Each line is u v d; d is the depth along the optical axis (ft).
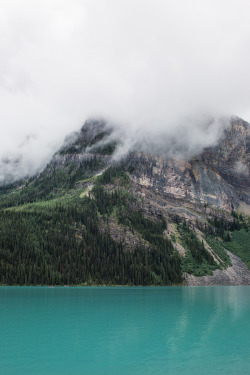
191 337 202.80
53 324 243.19
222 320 266.57
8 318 269.44
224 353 167.02
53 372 135.44
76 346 178.50
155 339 196.65
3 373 133.69
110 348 174.81
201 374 134.62
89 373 134.51
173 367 143.74
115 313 300.81
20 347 175.52
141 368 141.79
